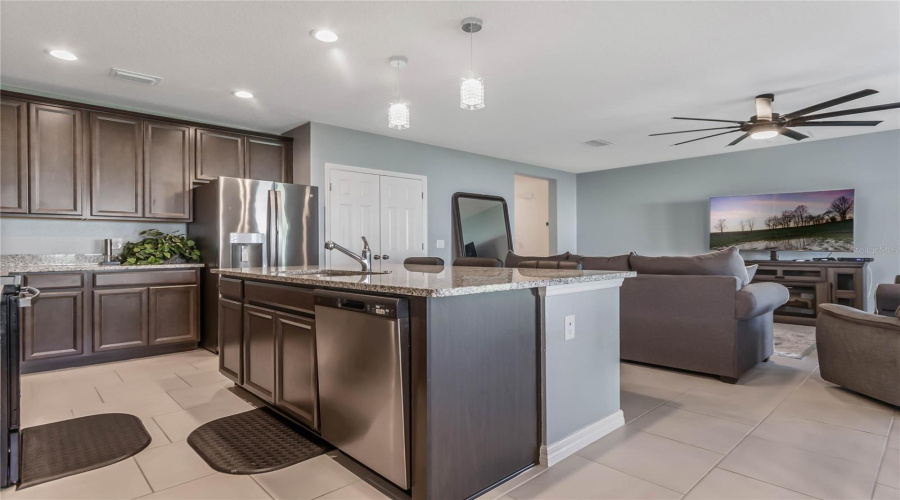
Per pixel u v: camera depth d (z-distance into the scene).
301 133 4.92
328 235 4.87
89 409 2.67
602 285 2.33
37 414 2.59
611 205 7.92
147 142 4.12
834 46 3.06
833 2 2.51
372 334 1.74
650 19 2.70
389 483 1.83
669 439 2.24
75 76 3.52
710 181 6.79
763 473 1.89
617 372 2.43
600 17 2.67
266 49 3.08
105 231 4.20
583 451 2.12
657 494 1.74
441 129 5.18
